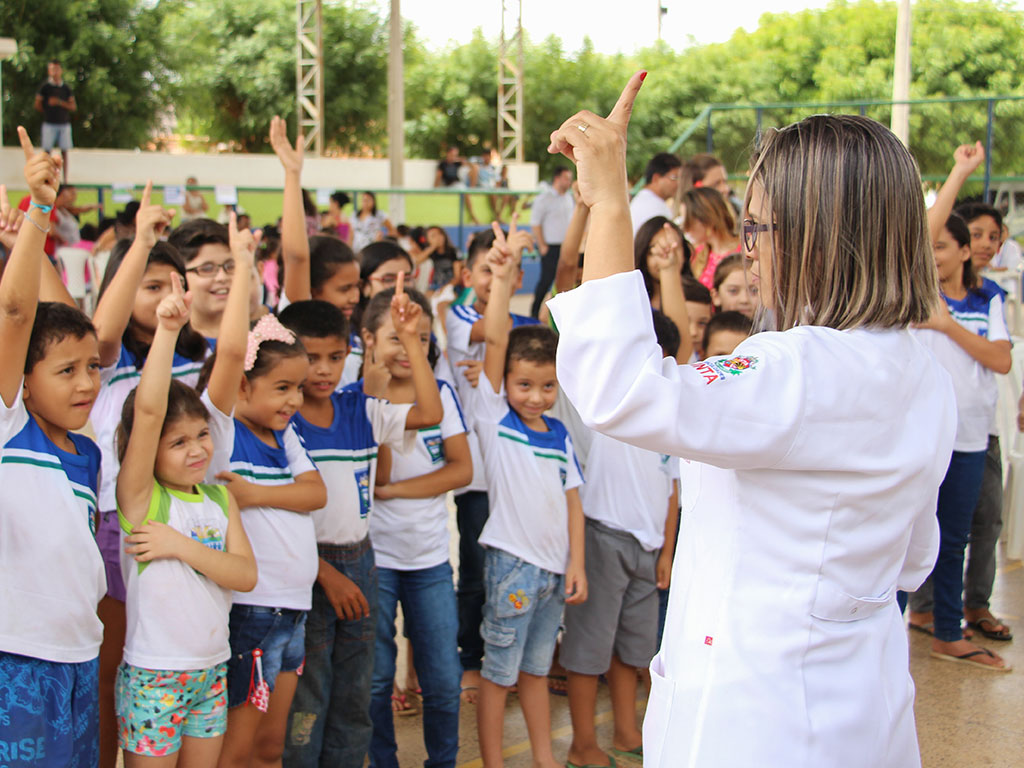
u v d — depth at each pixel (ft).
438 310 18.54
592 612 10.69
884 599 5.04
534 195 50.96
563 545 10.27
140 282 9.59
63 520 7.35
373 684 10.05
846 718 4.81
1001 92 81.46
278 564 8.58
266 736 8.83
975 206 13.75
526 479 10.08
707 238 16.93
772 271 5.23
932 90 83.10
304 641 9.08
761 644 4.80
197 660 7.83
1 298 7.16
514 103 106.73
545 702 10.41
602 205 4.80
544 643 10.34
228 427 8.62
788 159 5.12
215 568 7.86
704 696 4.88
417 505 10.05
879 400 4.81
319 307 9.52
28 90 71.82
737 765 4.76
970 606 14.60
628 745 11.11
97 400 9.60
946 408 5.25
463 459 10.36
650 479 10.76
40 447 7.43
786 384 4.67
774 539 4.83
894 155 5.03
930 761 11.03
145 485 7.92
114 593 8.86
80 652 7.45
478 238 13.35
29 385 7.47
